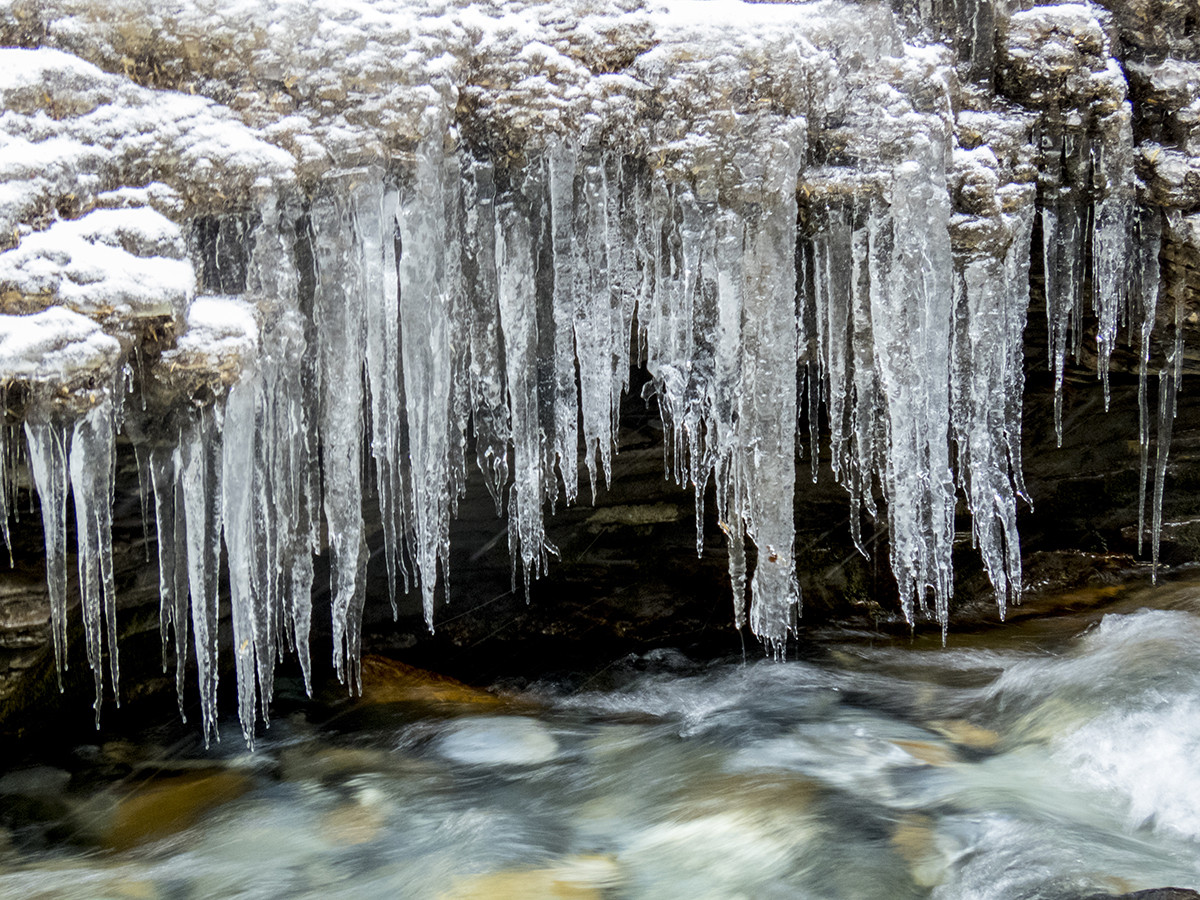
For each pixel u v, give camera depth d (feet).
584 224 12.04
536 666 18.07
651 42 11.57
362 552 14.16
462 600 19.06
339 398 11.19
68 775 13.44
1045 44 13.21
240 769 13.76
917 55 12.25
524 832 11.77
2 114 9.15
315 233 10.86
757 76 11.62
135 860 11.48
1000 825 11.09
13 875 11.14
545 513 18.60
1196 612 17.98
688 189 12.01
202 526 10.97
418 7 10.93
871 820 11.50
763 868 10.68
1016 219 13.51
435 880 10.71
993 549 14.19
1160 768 11.89
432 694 16.47
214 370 10.18
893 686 16.51
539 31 11.41
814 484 19.47
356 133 10.60
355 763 13.96
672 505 19.30
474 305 12.18
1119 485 21.03
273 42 10.21
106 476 10.17
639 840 11.53
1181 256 14.24
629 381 16.16
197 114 10.09
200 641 11.29
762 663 17.85
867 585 20.34
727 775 13.12
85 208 9.46
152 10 9.81
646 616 19.56
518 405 12.41
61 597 10.20
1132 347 15.99
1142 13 13.64
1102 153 13.80
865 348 13.09
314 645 17.44
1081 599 20.13
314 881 10.87
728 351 12.42
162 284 9.61
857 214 12.64
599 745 14.51
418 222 11.16
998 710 14.73
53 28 9.59
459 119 11.45
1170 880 9.56
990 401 13.76
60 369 9.11
